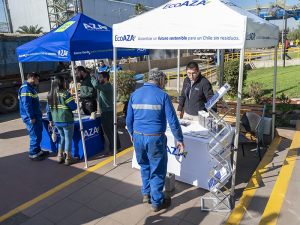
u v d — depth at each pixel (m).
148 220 3.80
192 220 3.76
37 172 5.36
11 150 6.59
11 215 4.06
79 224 3.80
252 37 3.85
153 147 3.74
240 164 5.30
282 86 12.60
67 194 4.53
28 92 5.57
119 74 10.41
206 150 4.32
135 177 4.99
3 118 10.22
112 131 5.95
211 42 3.77
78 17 5.81
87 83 6.59
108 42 5.70
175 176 4.71
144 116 3.71
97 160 5.75
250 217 3.71
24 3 41.81
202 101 5.10
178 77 8.66
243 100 9.45
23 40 12.53
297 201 3.94
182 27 4.01
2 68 11.60
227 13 3.68
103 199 4.35
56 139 5.93
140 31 4.51
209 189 4.32
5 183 4.98
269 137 6.12
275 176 4.68
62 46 5.00
